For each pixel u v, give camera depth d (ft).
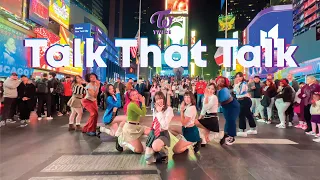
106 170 12.58
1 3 51.90
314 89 23.66
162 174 12.10
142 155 15.58
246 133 22.44
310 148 17.71
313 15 177.88
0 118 30.73
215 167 13.28
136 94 16.17
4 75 51.90
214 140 20.38
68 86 37.65
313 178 11.69
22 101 29.14
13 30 56.44
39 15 74.13
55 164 13.44
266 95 30.89
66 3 120.06
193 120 15.87
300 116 27.84
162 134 13.80
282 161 14.46
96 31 208.74
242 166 13.48
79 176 11.64
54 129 24.70
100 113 41.16
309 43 104.27
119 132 17.88
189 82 53.01
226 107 18.83
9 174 11.85
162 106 14.17
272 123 31.27
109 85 21.16
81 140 19.75
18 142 18.84
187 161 14.40
